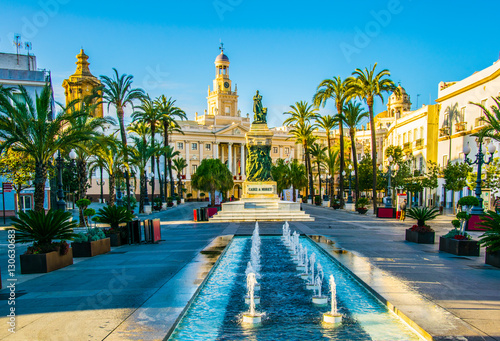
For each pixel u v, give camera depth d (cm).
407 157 5859
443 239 1514
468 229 2338
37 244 1264
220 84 13275
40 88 4428
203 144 11131
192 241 1931
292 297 947
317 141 11406
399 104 9750
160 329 687
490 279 1032
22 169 3192
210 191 4812
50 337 655
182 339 691
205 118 12456
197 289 957
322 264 1346
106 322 725
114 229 1852
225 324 763
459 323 697
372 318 783
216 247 1678
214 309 854
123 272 1177
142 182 4541
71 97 7688
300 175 6744
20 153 3109
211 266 1245
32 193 4356
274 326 751
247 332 721
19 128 2123
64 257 1295
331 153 6031
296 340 683
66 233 1327
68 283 1045
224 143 11475
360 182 6081
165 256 1469
